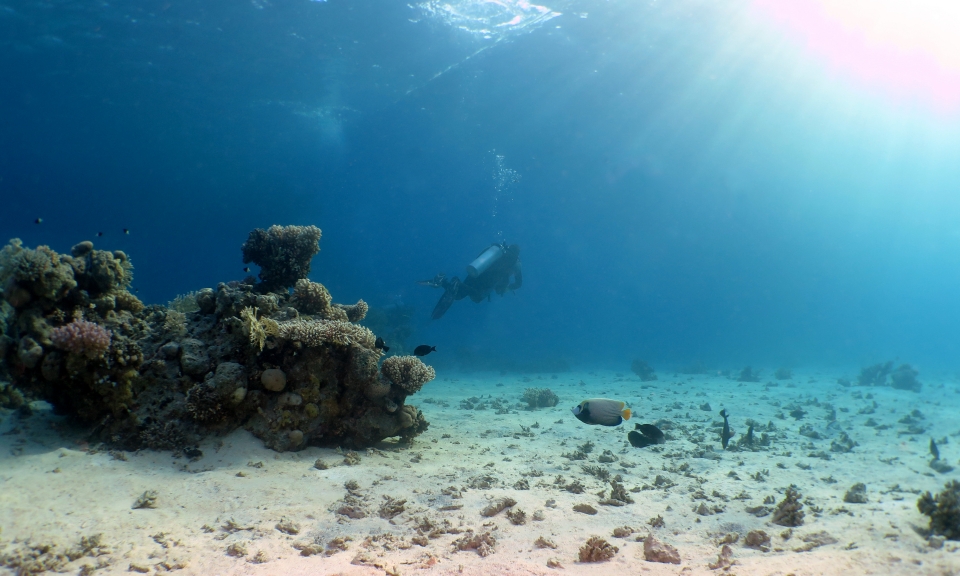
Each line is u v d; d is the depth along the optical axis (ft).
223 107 120.78
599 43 86.53
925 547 11.28
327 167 204.54
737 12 77.05
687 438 29.55
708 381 67.36
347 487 16.49
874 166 162.61
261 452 18.52
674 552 11.18
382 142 160.86
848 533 12.71
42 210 250.57
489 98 114.01
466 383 60.49
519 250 53.88
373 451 21.35
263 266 24.44
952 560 10.03
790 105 114.62
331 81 102.53
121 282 21.44
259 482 16.14
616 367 97.50
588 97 111.55
